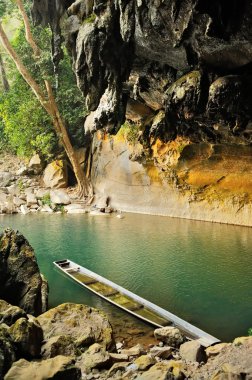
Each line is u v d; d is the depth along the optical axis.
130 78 13.30
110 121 14.41
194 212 21.86
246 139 13.34
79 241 17.66
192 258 14.48
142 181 24.12
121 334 8.45
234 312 9.76
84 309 8.04
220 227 19.58
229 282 11.89
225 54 9.53
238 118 10.99
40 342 6.43
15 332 6.11
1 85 36.00
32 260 9.20
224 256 14.59
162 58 11.16
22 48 28.02
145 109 15.93
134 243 16.97
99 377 5.75
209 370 5.98
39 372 5.18
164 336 7.84
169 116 13.90
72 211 25.56
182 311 9.89
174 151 19.92
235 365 5.88
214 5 7.77
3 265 9.11
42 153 28.92
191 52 10.11
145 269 13.36
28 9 28.02
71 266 13.81
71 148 27.05
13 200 26.92
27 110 27.27
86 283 11.88
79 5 13.12
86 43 11.85
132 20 10.13
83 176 27.80
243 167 18.55
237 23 8.15
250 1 7.65
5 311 6.99
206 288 11.45
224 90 10.00
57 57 16.50
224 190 20.20
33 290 8.87
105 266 13.84
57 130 27.00
